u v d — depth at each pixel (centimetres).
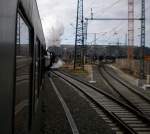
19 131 465
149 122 1642
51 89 3278
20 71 473
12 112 382
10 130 371
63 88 3512
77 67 8250
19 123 464
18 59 448
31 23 657
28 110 623
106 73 6944
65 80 4838
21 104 486
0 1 326
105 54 13100
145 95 3000
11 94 373
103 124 1606
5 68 345
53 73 6581
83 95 2975
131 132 1357
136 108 2225
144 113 2064
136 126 1606
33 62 738
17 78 437
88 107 2188
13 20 385
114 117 1727
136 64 7569
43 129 1407
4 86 341
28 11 563
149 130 1521
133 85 4350
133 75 6762
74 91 3288
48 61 4225
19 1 427
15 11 396
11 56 373
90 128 1498
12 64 378
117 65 10594
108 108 2178
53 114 1786
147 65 6650
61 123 1555
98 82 4762
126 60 9538
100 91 3203
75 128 1423
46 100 2352
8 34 360
